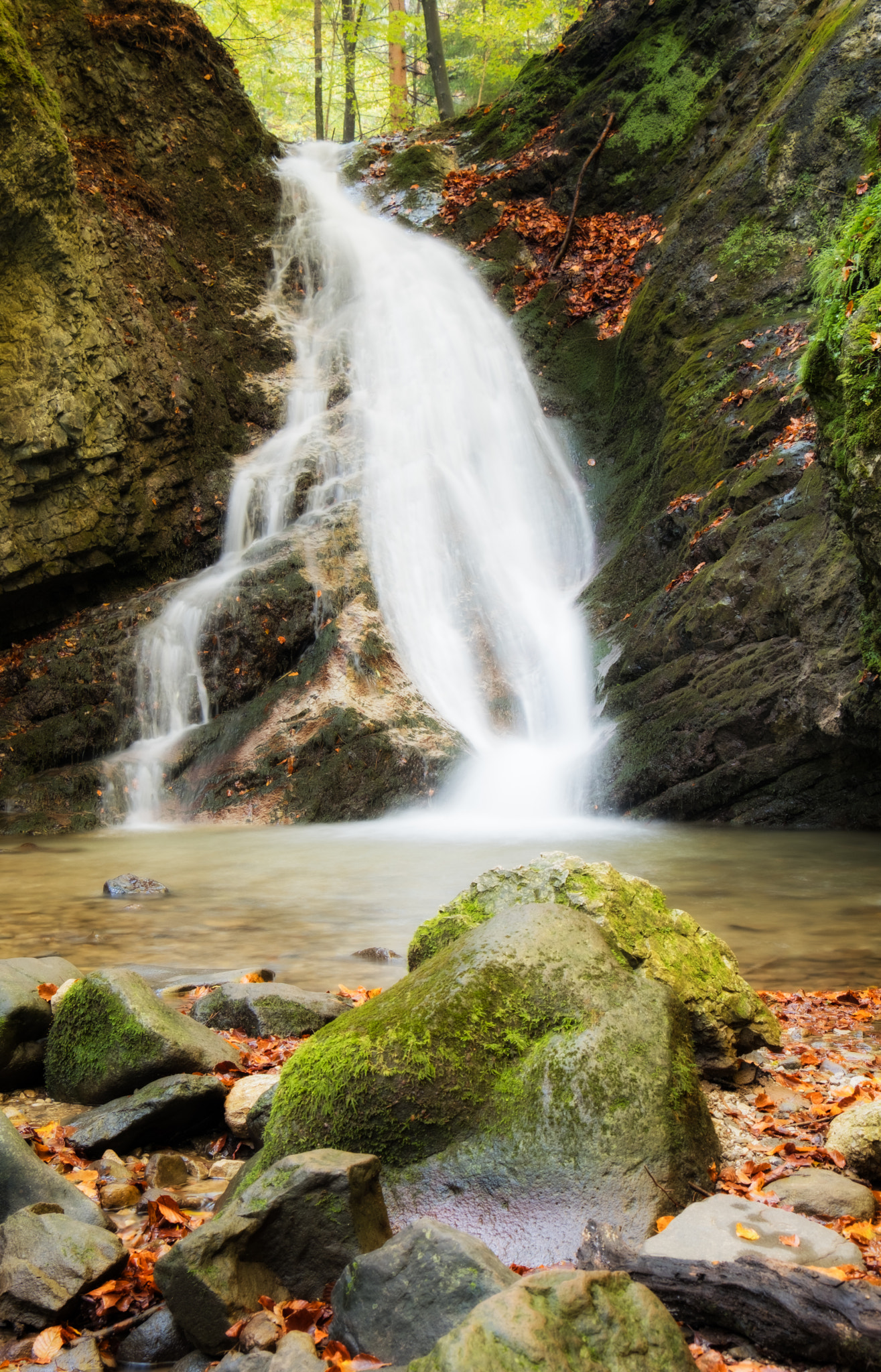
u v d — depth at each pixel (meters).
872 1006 5.00
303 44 33.91
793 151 16.12
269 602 15.30
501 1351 2.07
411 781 13.32
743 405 14.44
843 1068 3.99
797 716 10.82
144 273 18.69
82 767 14.14
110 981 4.24
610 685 13.75
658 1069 3.07
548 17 30.47
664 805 11.84
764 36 19.84
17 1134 3.20
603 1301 2.22
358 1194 2.79
